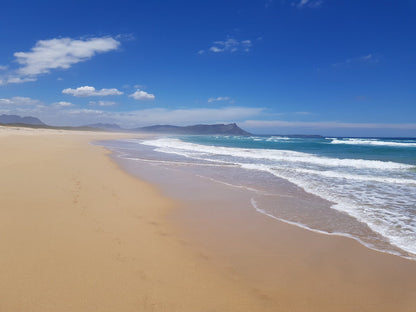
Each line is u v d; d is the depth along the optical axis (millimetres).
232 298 3350
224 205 7812
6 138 24578
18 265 3596
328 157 21672
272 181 11477
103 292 3178
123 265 3879
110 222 5652
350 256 4715
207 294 3387
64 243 4379
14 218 5254
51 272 3498
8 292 3020
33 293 3039
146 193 8797
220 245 5035
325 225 6266
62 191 7621
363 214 7105
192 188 9961
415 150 29609
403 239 5516
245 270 4121
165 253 4480
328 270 4219
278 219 6637
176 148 31219
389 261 4562
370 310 3262
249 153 24953
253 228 5996
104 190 8438
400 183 11266
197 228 5898
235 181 11406
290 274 4055
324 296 3521
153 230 5527
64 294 3070
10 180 8281
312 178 12258
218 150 28703
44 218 5418
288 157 21203
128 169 13820
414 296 3570
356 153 25688
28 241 4328
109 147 29344
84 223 5379
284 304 3301
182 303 3137
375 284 3852
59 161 13148
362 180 11852
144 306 2998
